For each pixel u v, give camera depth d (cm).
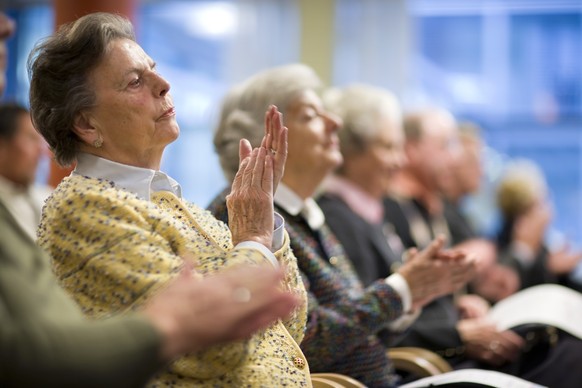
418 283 271
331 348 262
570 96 909
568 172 906
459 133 589
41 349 120
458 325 348
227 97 293
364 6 791
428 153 479
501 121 909
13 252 130
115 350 123
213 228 203
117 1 528
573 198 908
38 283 130
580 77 907
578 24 910
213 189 870
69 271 168
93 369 121
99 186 176
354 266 332
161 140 192
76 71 186
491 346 338
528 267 583
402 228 446
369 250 341
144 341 125
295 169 280
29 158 434
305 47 795
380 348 287
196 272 168
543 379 336
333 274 273
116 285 165
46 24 877
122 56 188
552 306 364
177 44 880
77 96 186
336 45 790
